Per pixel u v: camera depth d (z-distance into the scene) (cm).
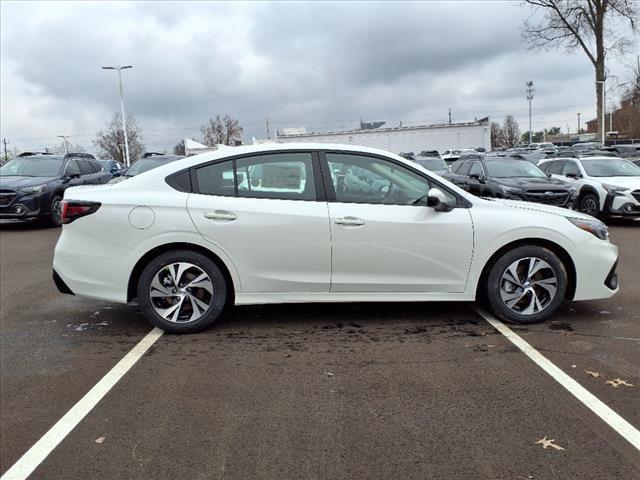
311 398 367
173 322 489
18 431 329
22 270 812
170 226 475
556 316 535
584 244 504
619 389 376
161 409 354
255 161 492
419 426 329
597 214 1277
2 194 1238
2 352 459
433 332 493
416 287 496
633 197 1209
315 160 493
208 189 488
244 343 470
